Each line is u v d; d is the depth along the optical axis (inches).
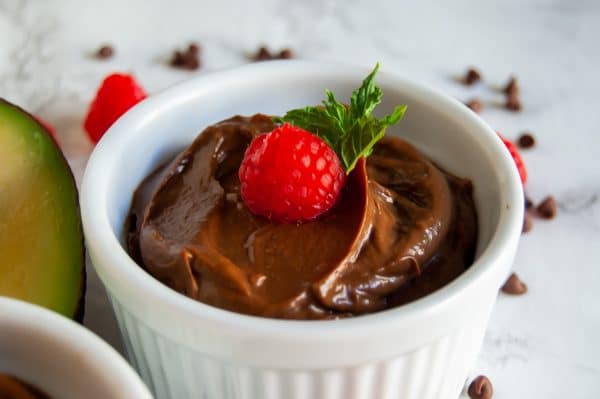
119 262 11.3
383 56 17.1
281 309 11.2
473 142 12.5
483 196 12.3
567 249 14.4
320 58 17.0
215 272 11.3
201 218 11.8
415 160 12.5
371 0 18.1
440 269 11.8
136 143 12.5
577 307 13.7
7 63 16.8
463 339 11.6
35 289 12.1
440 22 17.7
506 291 13.8
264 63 13.1
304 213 11.6
